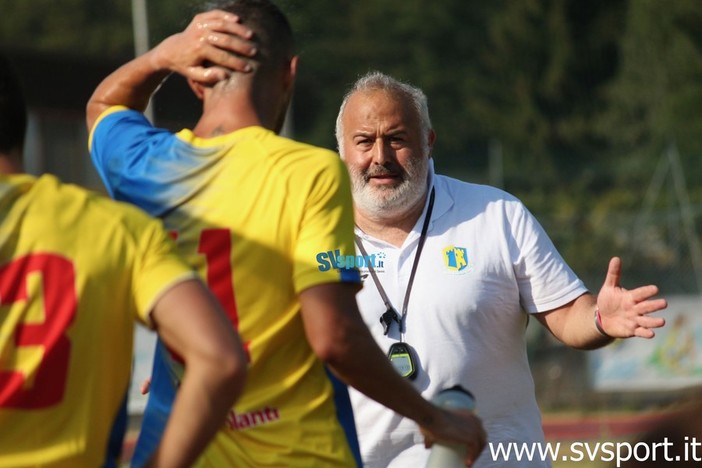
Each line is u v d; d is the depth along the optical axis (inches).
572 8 6028.5
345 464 449.1
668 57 5295.3
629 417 2076.8
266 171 450.6
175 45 483.2
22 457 357.1
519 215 668.1
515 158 5836.6
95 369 366.0
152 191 466.6
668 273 2482.8
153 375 469.4
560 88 5930.1
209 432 361.1
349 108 682.2
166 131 486.0
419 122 672.4
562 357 2273.6
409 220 669.3
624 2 6013.8
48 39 7317.9
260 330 446.3
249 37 466.6
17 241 366.9
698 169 2997.0
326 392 455.5
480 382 649.6
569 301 655.8
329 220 443.8
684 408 279.0
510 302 659.4
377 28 6397.6
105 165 488.1
